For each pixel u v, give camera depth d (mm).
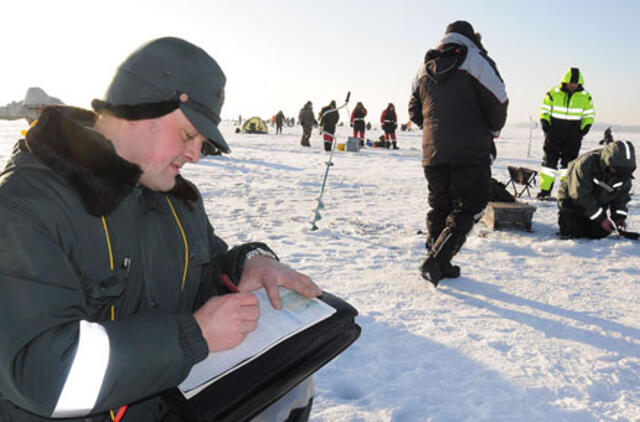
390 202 7367
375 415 1952
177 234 1213
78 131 942
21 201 904
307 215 6098
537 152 23953
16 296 856
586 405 2047
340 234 5160
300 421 1354
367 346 2549
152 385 926
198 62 997
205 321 1020
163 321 964
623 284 3643
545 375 2289
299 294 1358
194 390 994
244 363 1063
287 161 13633
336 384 2205
